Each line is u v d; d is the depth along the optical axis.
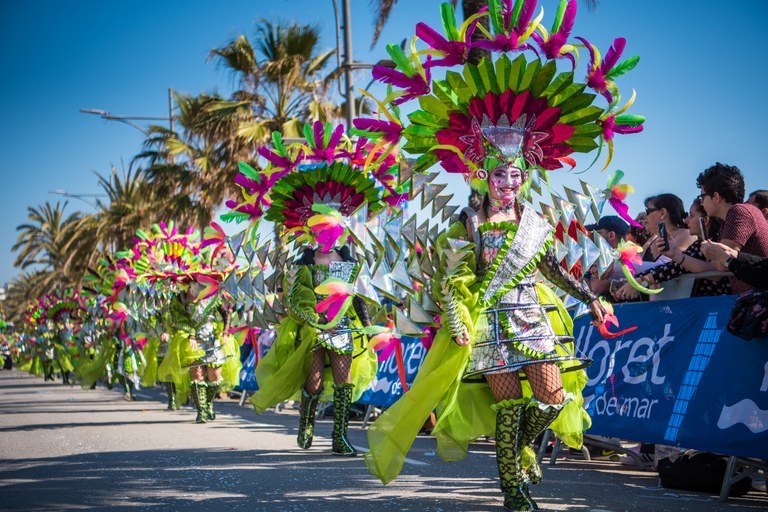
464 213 3.84
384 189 5.83
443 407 3.88
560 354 3.96
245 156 19.36
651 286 5.49
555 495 4.25
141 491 4.43
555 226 4.07
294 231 6.02
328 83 18.66
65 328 19.34
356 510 3.83
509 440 3.73
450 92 3.75
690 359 4.75
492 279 3.70
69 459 5.88
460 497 4.19
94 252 35.06
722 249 4.24
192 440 7.05
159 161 24.50
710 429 4.38
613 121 3.88
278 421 9.21
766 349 4.22
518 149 3.78
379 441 3.75
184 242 9.58
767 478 4.27
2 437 7.56
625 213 4.05
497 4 3.77
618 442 5.96
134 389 17.25
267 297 6.14
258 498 4.18
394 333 4.57
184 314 9.30
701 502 4.07
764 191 5.64
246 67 19.53
